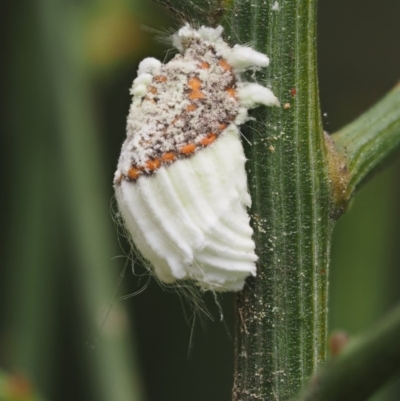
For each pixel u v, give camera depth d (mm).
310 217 73
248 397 73
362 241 111
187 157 72
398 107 75
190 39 73
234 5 72
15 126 113
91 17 110
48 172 111
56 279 114
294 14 72
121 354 99
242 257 72
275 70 72
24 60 112
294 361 73
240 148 72
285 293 72
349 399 65
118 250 119
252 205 72
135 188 72
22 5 113
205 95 72
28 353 107
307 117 72
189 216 71
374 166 74
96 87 116
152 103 72
